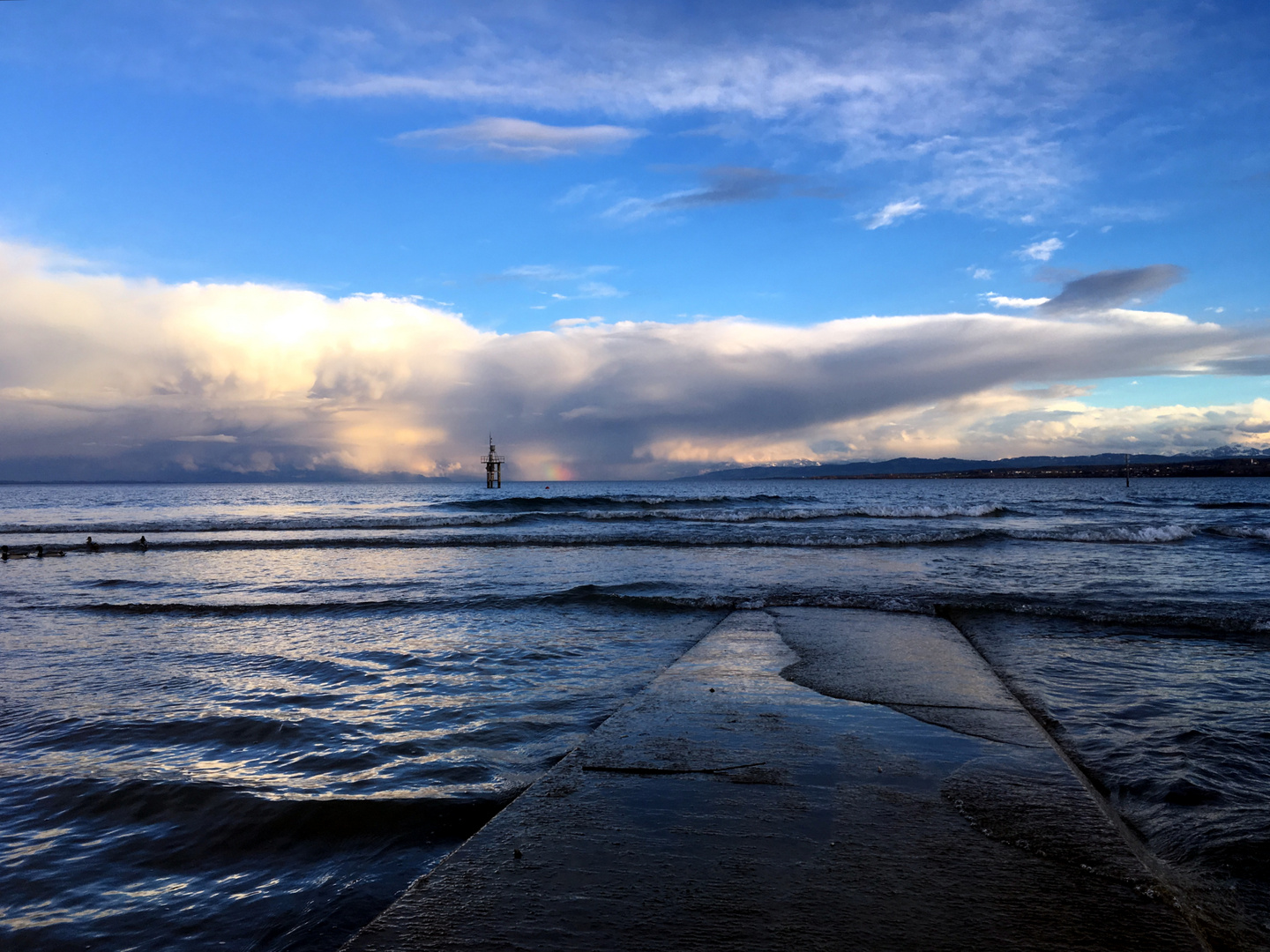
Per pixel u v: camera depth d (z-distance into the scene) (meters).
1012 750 3.63
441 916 2.12
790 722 4.11
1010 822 2.77
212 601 10.74
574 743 4.56
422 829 3.40
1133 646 6.91
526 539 20.75
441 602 10.23
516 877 2.36
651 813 2.88
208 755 4.43
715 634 7.12
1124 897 2.20
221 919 2.69
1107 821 2.79
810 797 3.03
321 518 33.69
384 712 5.27
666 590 11.07
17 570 15.91
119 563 17.12
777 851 2.53
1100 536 20.11
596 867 2.42
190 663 6.91
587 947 1.94
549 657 7.00
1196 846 2.90
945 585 11.40
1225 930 2.26
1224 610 8.71
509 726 4.92
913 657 5.97
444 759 4.30
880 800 2.99
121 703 5.59
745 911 2.12
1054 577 12.39
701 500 48.03
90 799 3.79
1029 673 5.90
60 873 3.07
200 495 92.31
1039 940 1.95
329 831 3.38
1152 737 4.32
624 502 46.41
